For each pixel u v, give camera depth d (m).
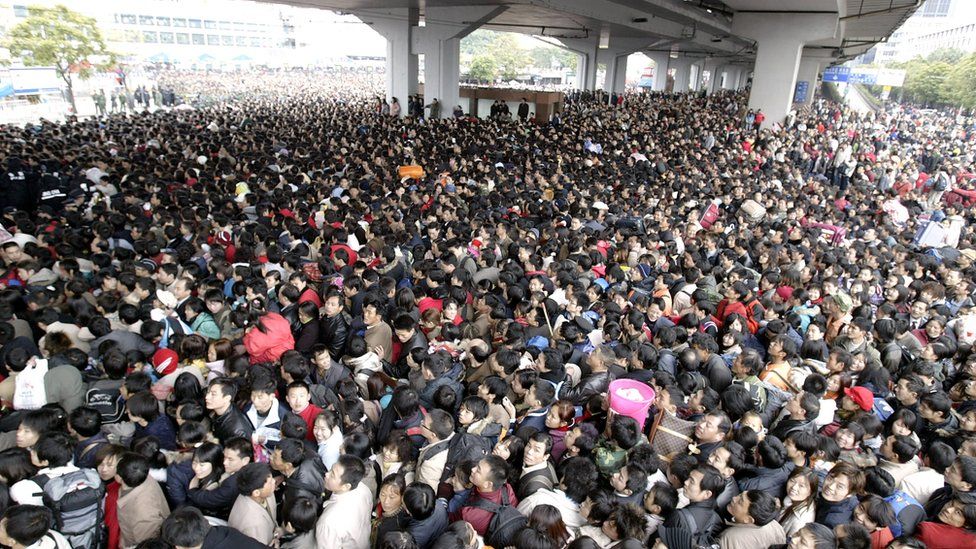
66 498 2.93
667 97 45.88
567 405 3.82
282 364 4.09
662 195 11.77
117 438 3.74
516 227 8.77
